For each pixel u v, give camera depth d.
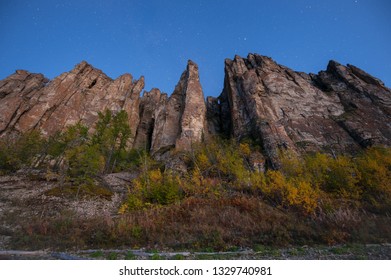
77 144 49.41
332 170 33.50
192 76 89.94
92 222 19.17
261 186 30.30
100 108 88.75
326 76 89.06
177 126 76.56
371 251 13.28
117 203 28.86
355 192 29.36
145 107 106.25
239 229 18.25
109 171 49.97
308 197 24.50
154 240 16.05
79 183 33.22
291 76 86.25
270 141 50.09
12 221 19.27
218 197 27.81
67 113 80.44
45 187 31.33
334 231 16.83
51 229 17.34
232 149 47.62
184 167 44.31
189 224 19.12
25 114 72.19
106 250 14.12
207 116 90.12
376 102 66.50
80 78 100.31
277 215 21.45
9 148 45.25
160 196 28.03
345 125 58.75
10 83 90.31
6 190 29.25
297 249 14.38
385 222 19.52
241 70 95.56
